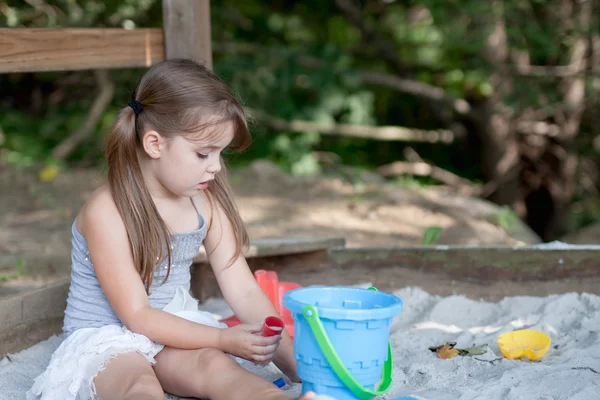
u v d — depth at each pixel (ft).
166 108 7.62
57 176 23.75
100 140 30.45
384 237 17.85
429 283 11.31
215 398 7.24
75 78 31.68
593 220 32.48
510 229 20.15
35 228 17.94
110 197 7.93
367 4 35.17
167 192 8.23
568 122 30.78
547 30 27.66
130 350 7.53
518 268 10.96
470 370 8.52
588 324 9.78
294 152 31.01
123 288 7.76
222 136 7.70
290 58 31.09
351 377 6.66
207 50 12.81
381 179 24.82
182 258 8.39
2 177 23.63
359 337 6.77
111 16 25.55
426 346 9.41
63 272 14.01
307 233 17.89
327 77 30.76
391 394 7.88
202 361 7.42
